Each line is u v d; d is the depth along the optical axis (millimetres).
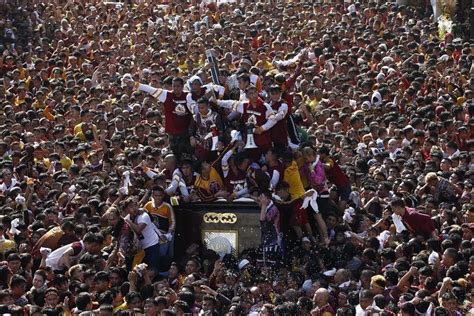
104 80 41250
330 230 28828
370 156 33344
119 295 25656
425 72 41656
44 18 52344
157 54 44750
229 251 28984
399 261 25859
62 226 27609
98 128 35688
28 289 26094
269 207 28484
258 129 29031
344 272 26078
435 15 53062
